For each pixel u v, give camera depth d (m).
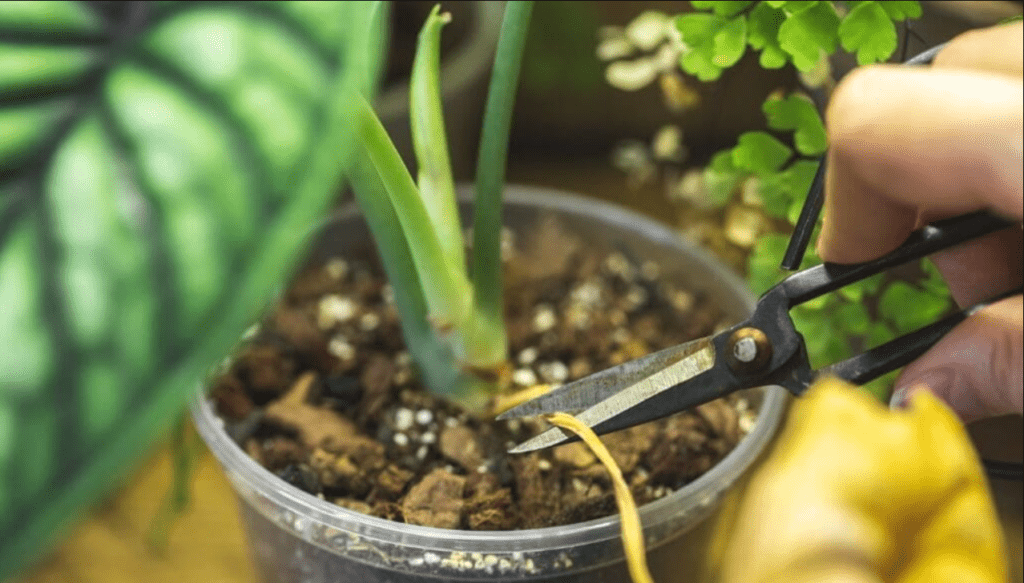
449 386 0.36
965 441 0.21
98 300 0.19
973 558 0.20
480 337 0.35
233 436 0.36
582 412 0.30
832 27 0.32
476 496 0.34
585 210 0.42
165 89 0.20
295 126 0.20
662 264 0.42
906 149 0.23
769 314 0.29
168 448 0.44
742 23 0.33
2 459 0.19
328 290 0.41
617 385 0.30
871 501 0.20
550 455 0.35
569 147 0.54
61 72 0.20
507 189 0.43
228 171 0.19
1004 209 0.23
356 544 0.32
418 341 0.36
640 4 0.47
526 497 0.34
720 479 0.33
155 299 0.19
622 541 0.32
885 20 0.31
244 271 0.19
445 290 0.34
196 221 0.19
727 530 0.36
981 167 0.23
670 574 0.34
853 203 0.26
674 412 0.29
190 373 0.19
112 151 0.20
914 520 0.20
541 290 0.41
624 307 0.41
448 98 0.44
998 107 0.22
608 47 0.43
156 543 0.41
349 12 0.20
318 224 0.39
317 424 0.36
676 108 0.47
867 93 0.23
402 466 0.36
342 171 0.32
